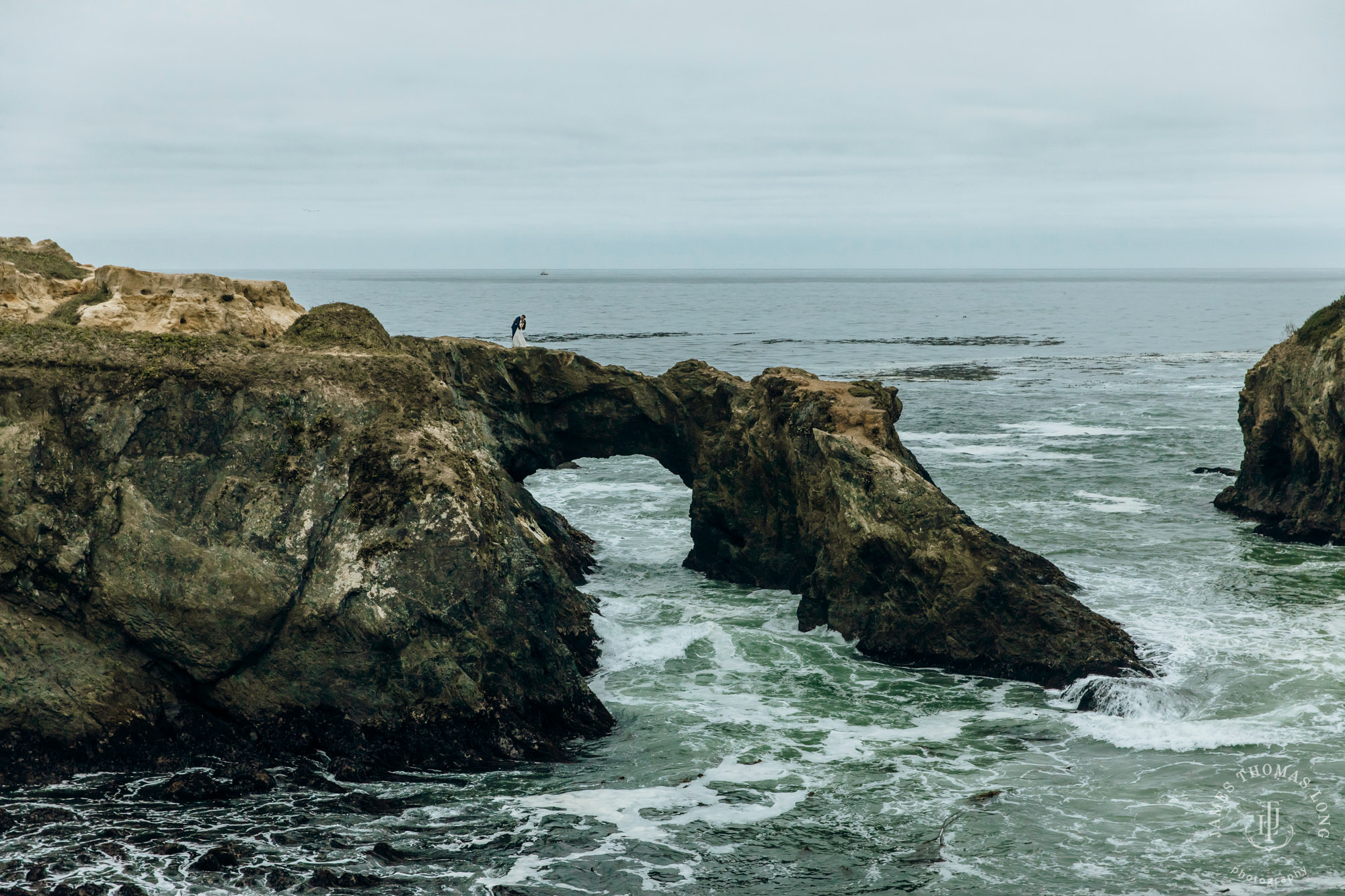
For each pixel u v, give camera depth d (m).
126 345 19.16
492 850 14.41
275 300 25.55
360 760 17.27
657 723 19.17
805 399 27.06
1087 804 15.70
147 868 13.63
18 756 16.73
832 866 14.02
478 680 18.16
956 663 21.86
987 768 17.05
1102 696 19.58
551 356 30.23
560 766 17.39
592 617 24.19
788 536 27.64
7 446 17.81
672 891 13.45
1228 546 30.61
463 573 18.41
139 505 18.11
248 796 16.05
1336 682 20.00
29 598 17.55
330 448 19.12
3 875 13.34
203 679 17.78
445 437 19.94
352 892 13.21
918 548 22.81
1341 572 27.70
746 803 15.86
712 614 25.34
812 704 20.02
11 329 18.92
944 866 14.01
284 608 17.94
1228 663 20.94
